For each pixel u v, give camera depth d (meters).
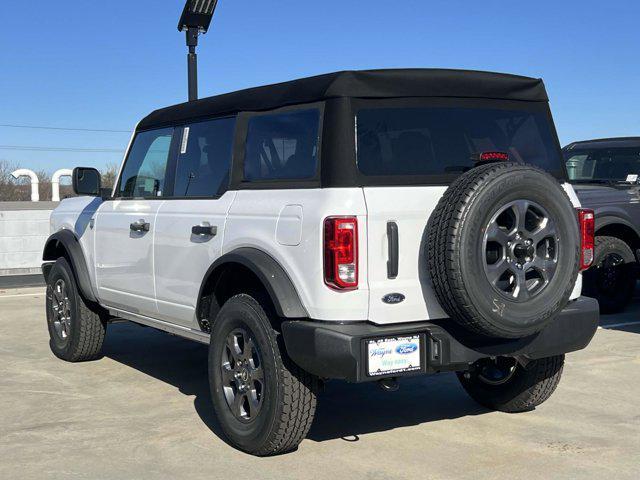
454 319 4.18
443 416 5.42
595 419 5.29
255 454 4.62
